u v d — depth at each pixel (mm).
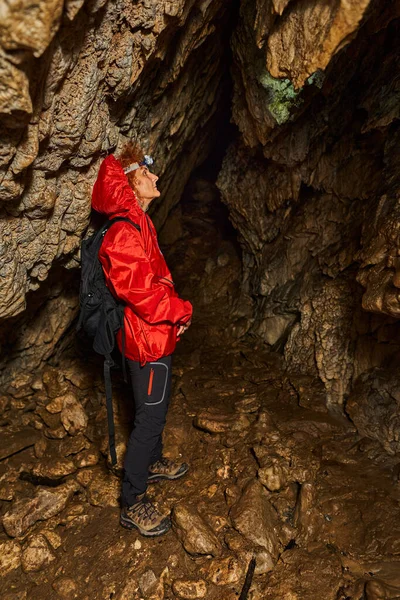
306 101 3402
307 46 1979
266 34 2240
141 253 2258
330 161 3850
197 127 4555
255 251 4648
